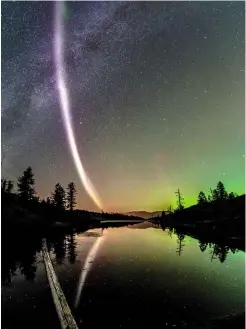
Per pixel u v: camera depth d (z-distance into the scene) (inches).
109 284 445.4
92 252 811.4
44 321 285.3
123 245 1000.9
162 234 1572.3
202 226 1995.6
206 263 626.8
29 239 1083.3
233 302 355.6
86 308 334.3
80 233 1598.2
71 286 433.7
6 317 295.7
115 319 301.0
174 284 444.5
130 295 386.3
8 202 1608.0
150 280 470.3
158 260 669.3
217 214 2253.9
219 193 2807.6
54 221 2112.5
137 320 297.4
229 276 498.3
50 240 1131.3
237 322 277.0
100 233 1632.6
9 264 589.9
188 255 749.9
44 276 485.7
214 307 338.0
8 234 1088.8
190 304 349.1
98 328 278.2
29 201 2070.6
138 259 684.7
